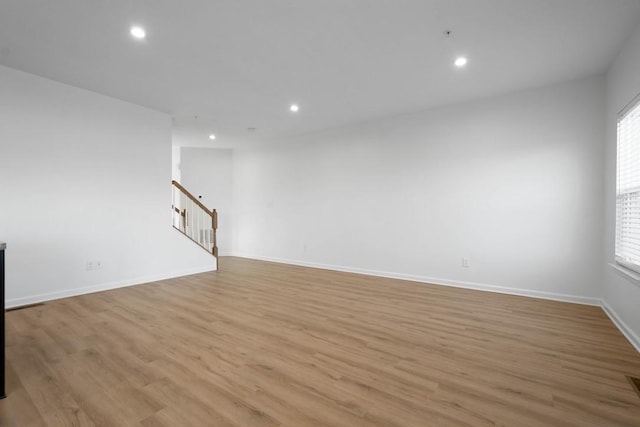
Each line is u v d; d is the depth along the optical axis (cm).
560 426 149
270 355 222
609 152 321
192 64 319
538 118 373
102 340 246
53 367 203
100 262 399
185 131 577
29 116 340
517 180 387
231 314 311
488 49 288
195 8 229
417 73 339
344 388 181
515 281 389
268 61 313
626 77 274
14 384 183
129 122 427
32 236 344
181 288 416
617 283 289
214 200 724
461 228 427
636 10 229
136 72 337
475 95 399
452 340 250
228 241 735
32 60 311
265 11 233
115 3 223
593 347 237
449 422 152
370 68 327
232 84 368
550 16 238
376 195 507
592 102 343
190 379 189
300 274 515
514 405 165
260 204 681
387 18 242
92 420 151
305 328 274
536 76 344
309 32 262
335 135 556
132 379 189
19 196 335
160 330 267
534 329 273
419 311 322
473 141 417
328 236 568
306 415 156
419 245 463
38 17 240
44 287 352
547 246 369
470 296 380
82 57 304
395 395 174
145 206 446
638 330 239
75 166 376
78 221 379
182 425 148
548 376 195
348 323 287
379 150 504
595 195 343
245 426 148
